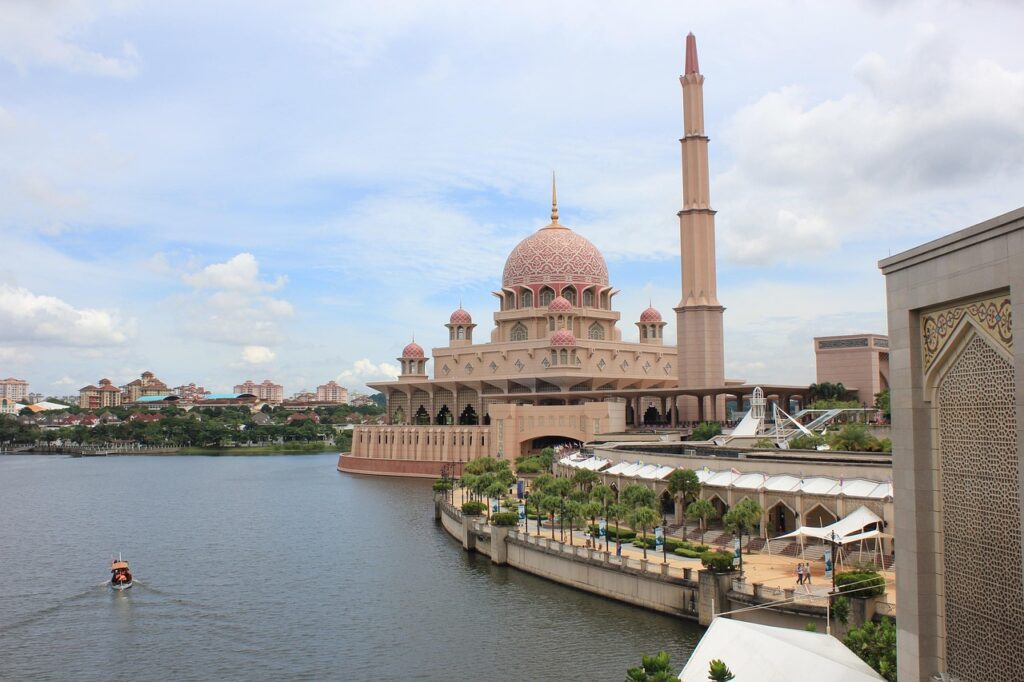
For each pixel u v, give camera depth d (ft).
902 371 127.03
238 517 531.50
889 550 270.05
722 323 625.41
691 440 565.12
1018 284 99.30
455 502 503.20
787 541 309.42
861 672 139.03
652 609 275.39
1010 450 106.73
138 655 258.16
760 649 155.74
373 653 253.65
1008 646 107.04
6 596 328.08
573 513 328.29
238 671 242.99
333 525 487.61
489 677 229.66
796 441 431.43
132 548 426.92
